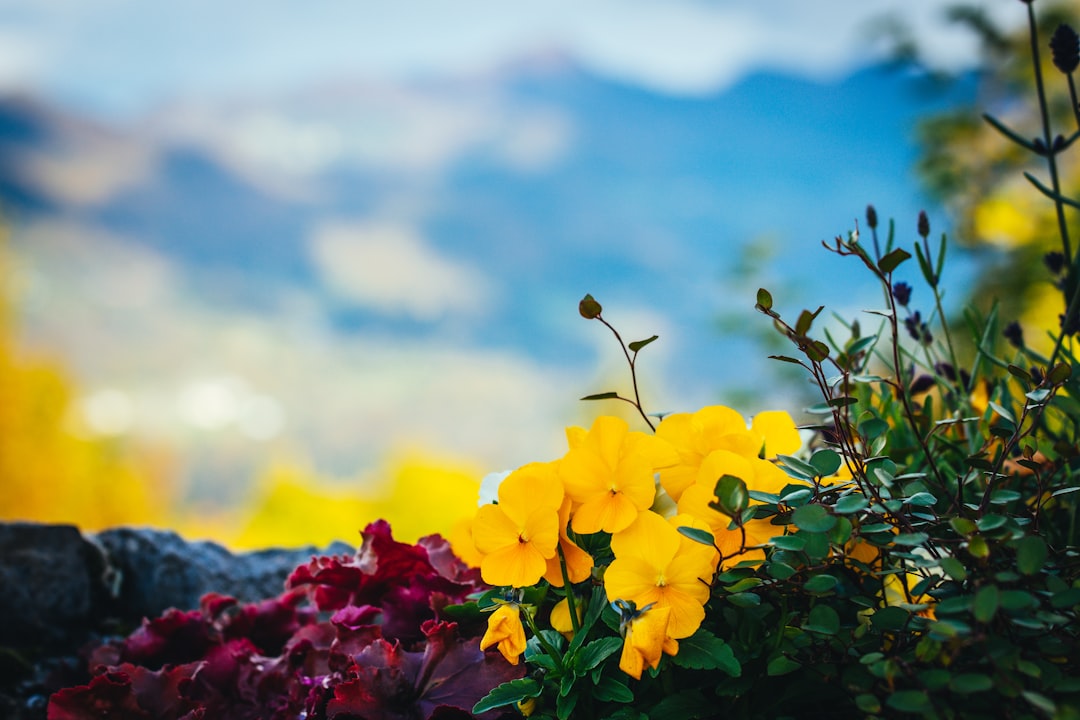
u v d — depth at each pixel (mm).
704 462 748
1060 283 884
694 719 729
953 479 838
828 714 754
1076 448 737
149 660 930
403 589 884
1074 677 688
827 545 700
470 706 783
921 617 709
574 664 737
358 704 790
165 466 11555
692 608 727
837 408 743
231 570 1102
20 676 987
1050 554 752
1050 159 863
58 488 6723
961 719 684
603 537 777
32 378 6332
